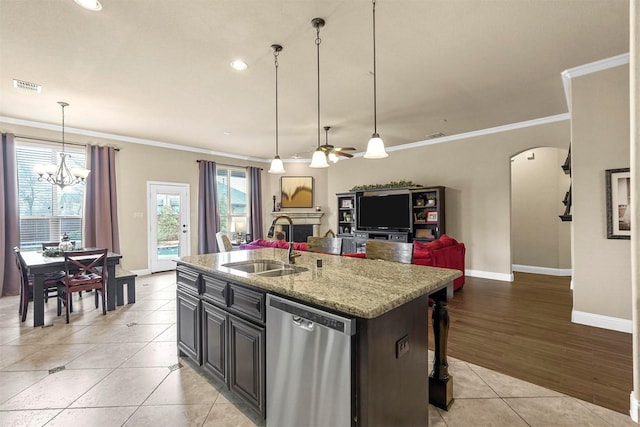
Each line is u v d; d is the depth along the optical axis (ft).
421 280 5.90
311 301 4.84
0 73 10.66
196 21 7.84
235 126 17.46
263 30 8.27
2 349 9.40
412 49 9.30
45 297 12.75
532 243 20.98
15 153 15.62
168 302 14.20
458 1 7.18
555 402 6.69
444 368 6.67
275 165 10.53
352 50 9.34
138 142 20.17
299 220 27.73
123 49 9.16
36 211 16.70
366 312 4.14
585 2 7.26
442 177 20.68
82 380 7.70
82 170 14.61
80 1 7.02
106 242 18.20
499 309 12.79
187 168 22.65
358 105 14.10
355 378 4.39
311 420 4.88
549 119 16.19
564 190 19.88
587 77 10.37
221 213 25.20
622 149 9.80
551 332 10.28
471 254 19.47
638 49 5.52
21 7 7.22
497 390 7.14
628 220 9.77
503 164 18.06
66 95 12.67
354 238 23.88
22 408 6.61
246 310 6.29
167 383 7.57
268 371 5.68
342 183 27.09
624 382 7.37
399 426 5.03
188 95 12.79
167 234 21.58
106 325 11.35
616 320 10.16
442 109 14.80
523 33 8.50
